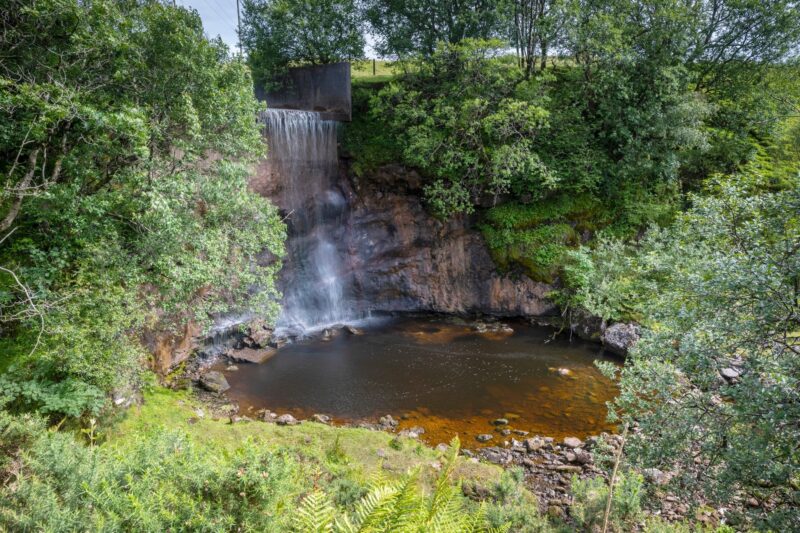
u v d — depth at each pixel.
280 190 15.84
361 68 20.31
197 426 8.94
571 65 18.28
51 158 9.34
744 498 5.66
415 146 15.26
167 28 8.71
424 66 15.96
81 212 8.57
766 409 4.52
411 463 8.11
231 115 9.91
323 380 12.24
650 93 15.68
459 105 15.95
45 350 7.56
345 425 10.09
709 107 16.41
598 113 16.20
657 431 5.57
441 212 16.59
